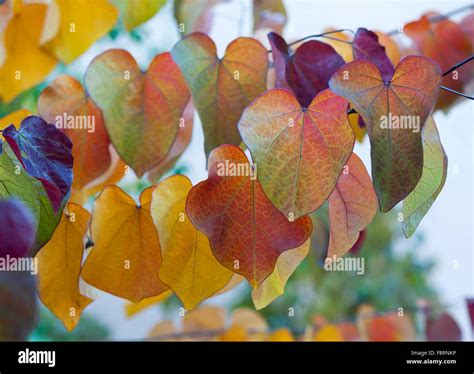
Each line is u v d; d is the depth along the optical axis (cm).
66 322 75
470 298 94
